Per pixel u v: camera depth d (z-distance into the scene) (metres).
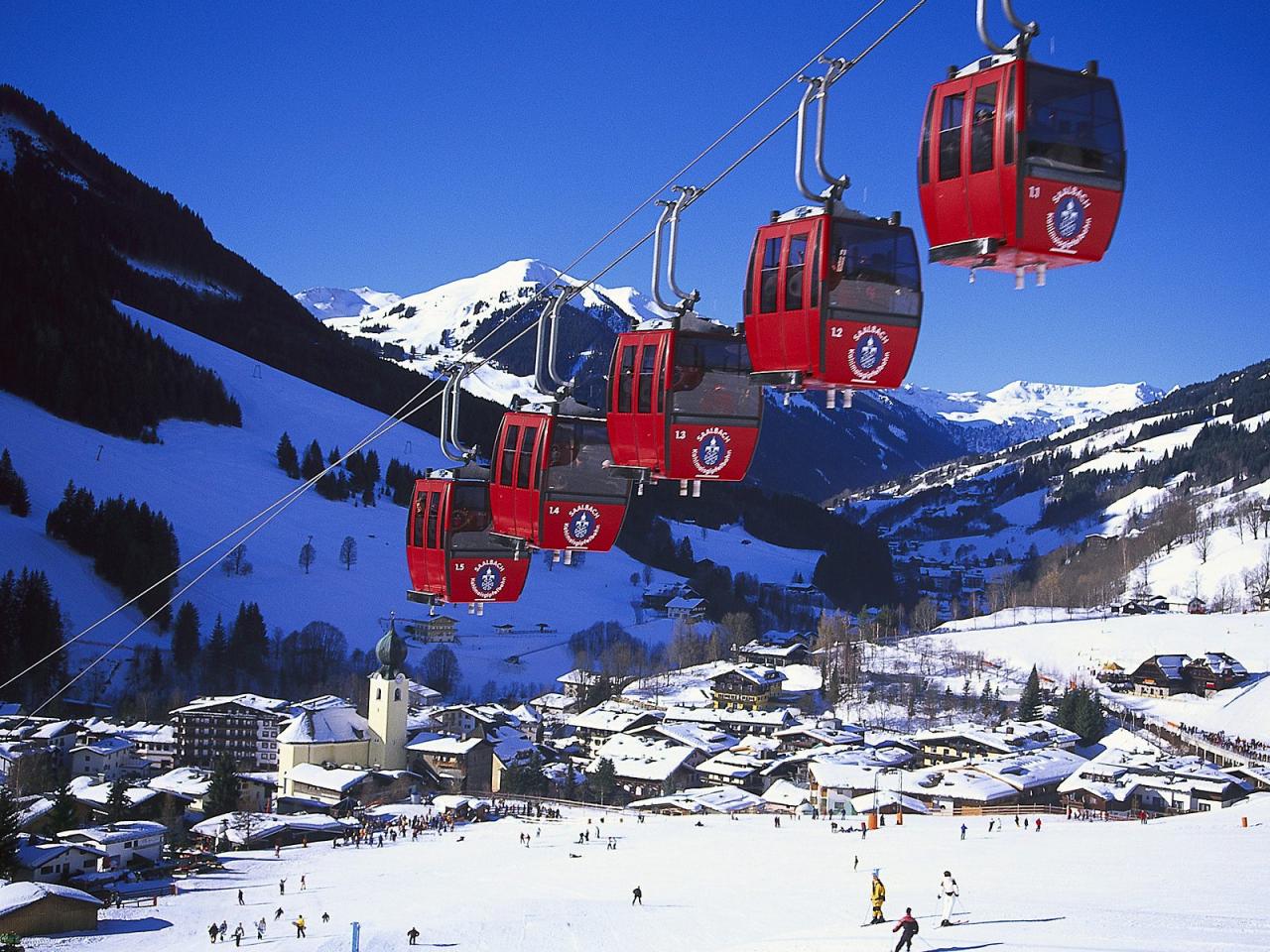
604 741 173.12
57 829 117.62
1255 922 41.12
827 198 20.11
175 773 152.38
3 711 180.50
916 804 123.38
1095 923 42.06
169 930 79.56
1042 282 17.98
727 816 127.69
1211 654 188.62
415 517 34.81
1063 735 159.25
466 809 135.88
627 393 24.64
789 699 196.75
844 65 19.70
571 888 84.88
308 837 122.44
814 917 61.62
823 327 19.62
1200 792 123.50
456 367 34.72
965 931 43.00
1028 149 17.03
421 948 62.81
